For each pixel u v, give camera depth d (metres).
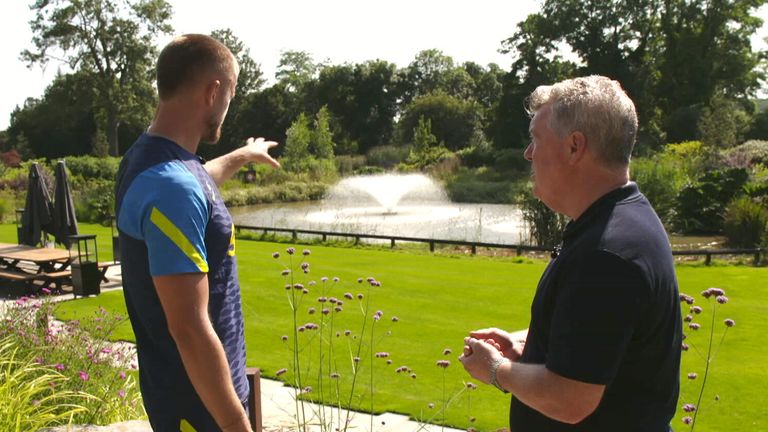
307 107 71.75
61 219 12.47
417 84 75.56
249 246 16.52
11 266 11.73
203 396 1.80
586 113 1.69
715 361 6.26
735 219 16.17
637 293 1.54
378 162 49.41
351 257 14.20
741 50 50.12
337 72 71.31
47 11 49.75
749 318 7.97
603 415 1.66
